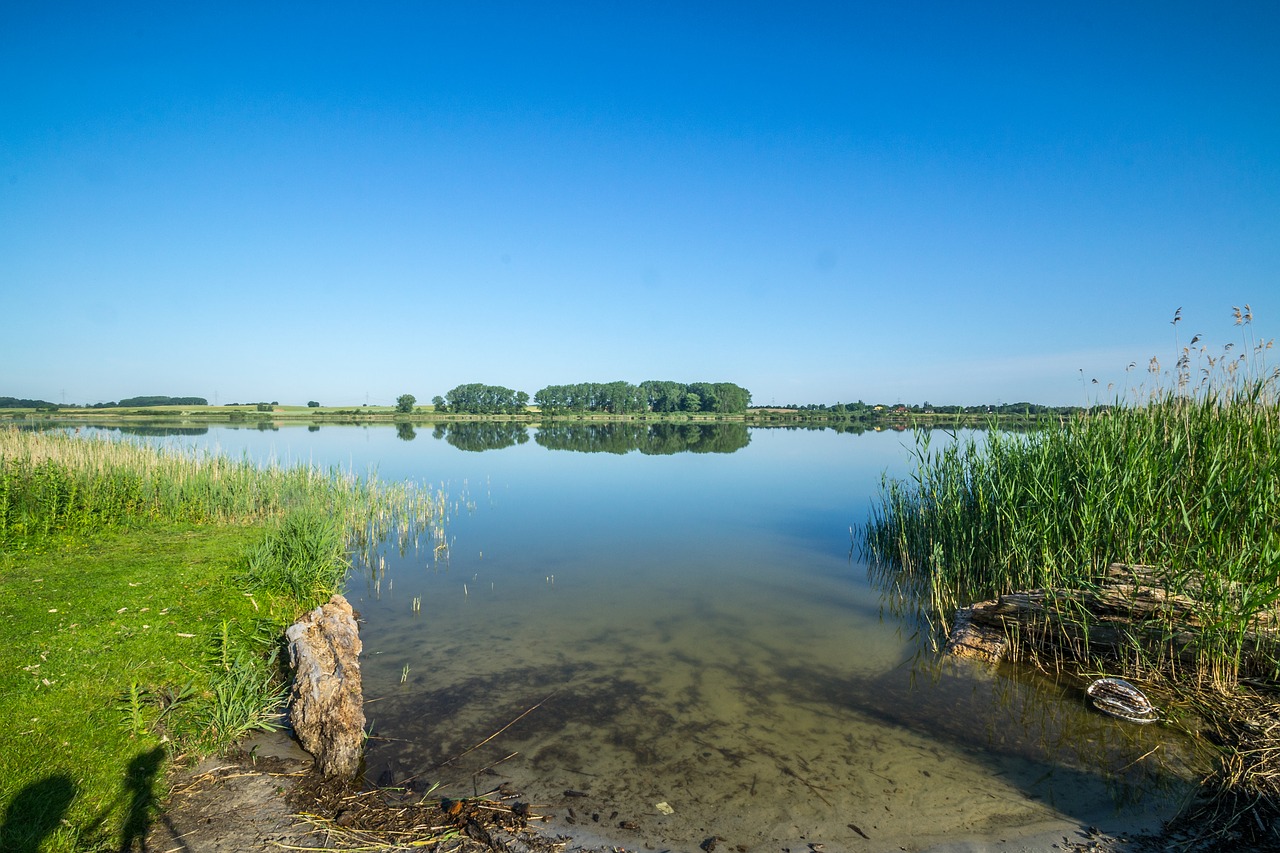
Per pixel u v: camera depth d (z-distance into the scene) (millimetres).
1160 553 8789
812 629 10094
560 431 68188
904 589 12234
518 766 6129
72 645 7297
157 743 5930
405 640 9492
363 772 5984
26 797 4934
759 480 26984
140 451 19266
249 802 5391
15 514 12695
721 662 8750
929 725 7012
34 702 6098
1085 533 9102
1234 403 9406
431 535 16750
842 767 6172
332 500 17844
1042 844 5039
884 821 5352
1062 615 8508
